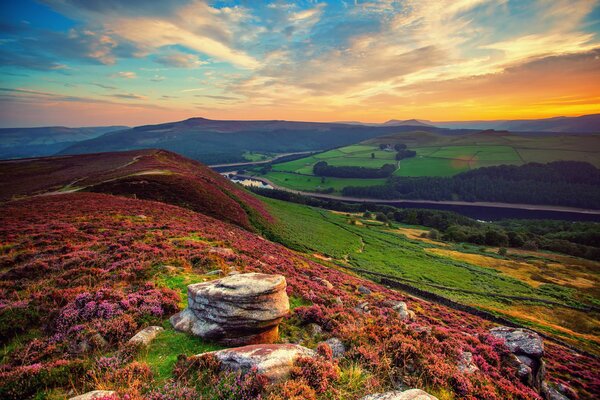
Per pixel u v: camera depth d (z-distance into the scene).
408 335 13.86
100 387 8.09
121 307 12.76
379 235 102.44
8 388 7.93
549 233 133.75
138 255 19.83
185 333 11.55
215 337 11.03
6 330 10.87
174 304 13.59
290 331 13.44
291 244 60.88
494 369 14.30
